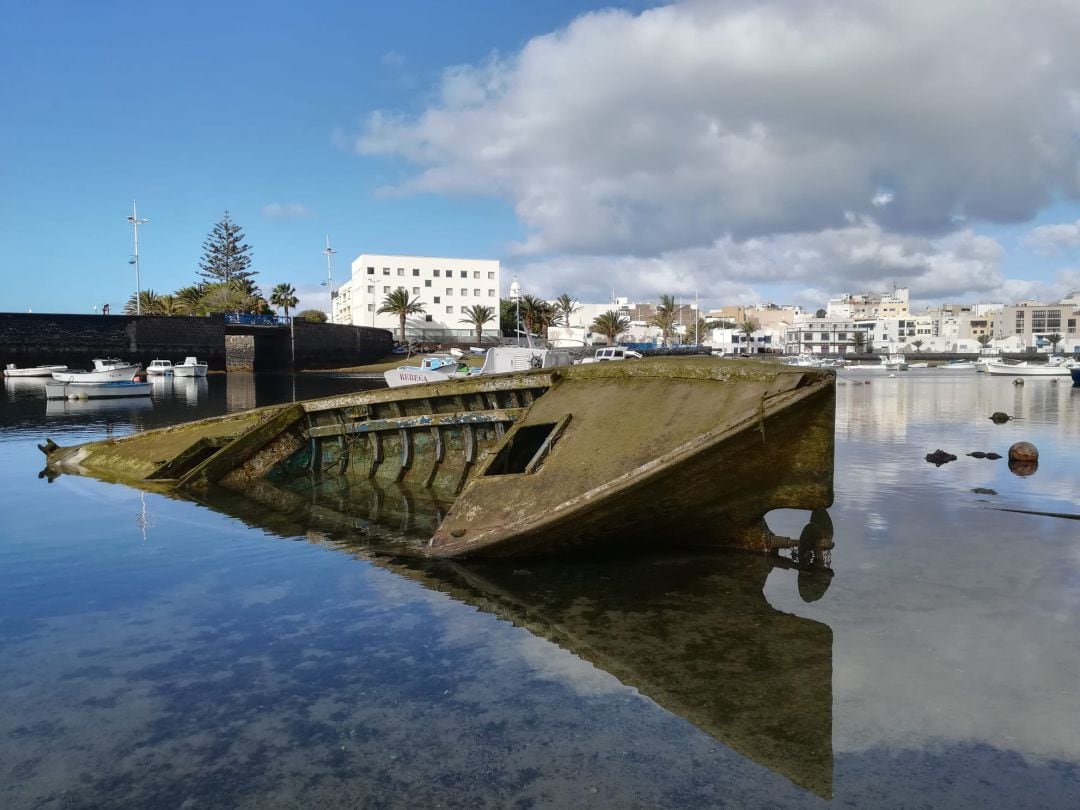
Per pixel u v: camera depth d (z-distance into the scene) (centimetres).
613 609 565
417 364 7269
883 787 324
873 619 541
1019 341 14162
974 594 597
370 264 10206
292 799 317
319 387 4856
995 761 345
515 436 800
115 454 1383
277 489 1128
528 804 311
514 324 10719
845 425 2116
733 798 315
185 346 6656
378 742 365
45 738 371
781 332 14838
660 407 716
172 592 611
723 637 505
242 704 407
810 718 388
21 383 5025
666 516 687
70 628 527
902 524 852
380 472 1198
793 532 816
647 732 374
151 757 352
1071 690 419
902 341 14475
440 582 638
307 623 536
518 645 492
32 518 916
